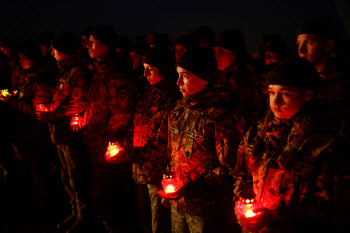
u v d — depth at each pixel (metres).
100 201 3.32
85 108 3.51
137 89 3.18
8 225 3.97
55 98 3.59
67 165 3.67
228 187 2.20
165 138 2.70
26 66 4.31
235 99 2.66
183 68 2.12
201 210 2.16
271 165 1.60
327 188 1.47
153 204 2.81
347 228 1.48
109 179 3.30
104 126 3.23
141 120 2.81
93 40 3.25
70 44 3.57
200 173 2.17
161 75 2.74
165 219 2.80
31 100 4.03
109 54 3.27
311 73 1.53
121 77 3.12
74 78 3.49
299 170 1.51
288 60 1.54
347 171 1.45
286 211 1.56
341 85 1.69
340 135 1.48
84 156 3.69
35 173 4.29
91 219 3.86
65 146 3.62
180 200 2.24
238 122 2.10
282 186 1.55
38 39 5.10
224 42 2.76
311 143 1.50
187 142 2.19
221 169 2.12
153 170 2.74
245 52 2.89
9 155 4.25
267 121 1.70
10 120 4.15
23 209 4.32
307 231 1.53
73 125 3.31
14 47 5.63
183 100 2.29
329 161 1.46
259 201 1.63
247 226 1.58
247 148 1.76
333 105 1.57
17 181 4.71
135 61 4.57
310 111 1.55
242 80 2.75
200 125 2.14
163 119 2.68
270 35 3.54
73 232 3.60
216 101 2.15
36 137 4.25
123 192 4.00
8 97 4.18
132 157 2.84
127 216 3.80
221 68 2.82
